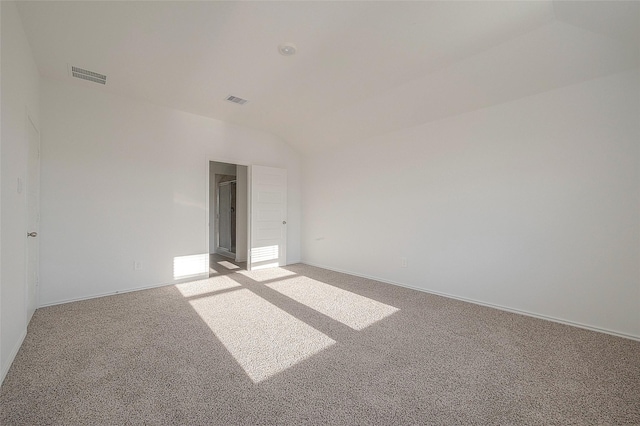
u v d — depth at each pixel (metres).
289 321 2.77
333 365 1.99
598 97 2.56
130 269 3.70
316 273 4.86
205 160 4.41
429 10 2.08
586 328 2.63
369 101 3.72
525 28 2.26
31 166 2.66
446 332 2.54
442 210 3.65
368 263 4.55
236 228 5.94
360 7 2.06
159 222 3.95
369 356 2.12
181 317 2.84
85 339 2.33
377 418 1.49
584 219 2.65
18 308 2.12
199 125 4.34
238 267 5.32
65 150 3.25
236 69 2.98
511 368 1.97
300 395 1.67
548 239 2.85
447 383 1.79
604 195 2.55
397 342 2.35
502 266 3.15
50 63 2.86
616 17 1.96
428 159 3.80
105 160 3.52
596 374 1.90
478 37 2.39
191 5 2.06
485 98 3.14
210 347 2.23
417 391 1.71
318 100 3.75
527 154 2.97
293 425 1.43
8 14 1.89
